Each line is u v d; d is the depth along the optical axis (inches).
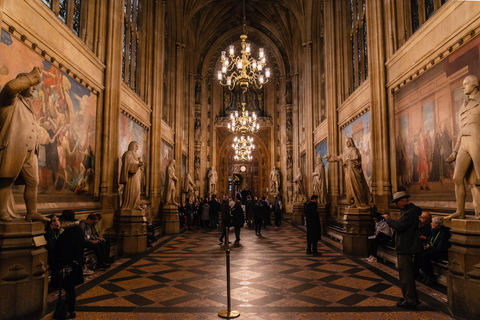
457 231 185.2
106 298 220.4
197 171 1153.4
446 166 302.5
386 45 444.5
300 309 198.8
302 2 922.7
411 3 405.4
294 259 359.6
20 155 176.4
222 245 472.1
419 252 200.4
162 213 640.4
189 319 183.2
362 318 183.9
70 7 360.8
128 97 514.3
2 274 165.6
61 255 182.4
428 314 189.3
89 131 386.3
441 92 312.7
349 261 347.6
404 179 389.4
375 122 448.8
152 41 664.4
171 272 298.0
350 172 398.6
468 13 272.7
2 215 174.9
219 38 1226.0
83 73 365.1
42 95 288.8
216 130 1253.1
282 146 1195.3
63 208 312.7
